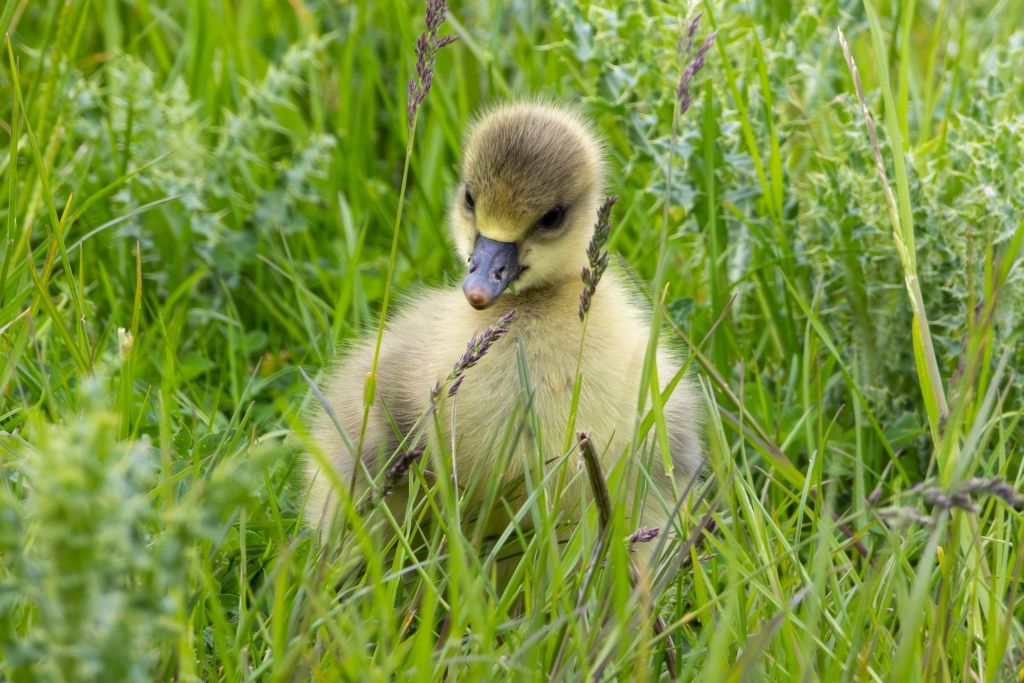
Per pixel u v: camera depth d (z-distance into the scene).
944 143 11.96
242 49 14.75
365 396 7.88
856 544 8.76
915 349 8.72
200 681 6.76
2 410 9.16
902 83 12.05
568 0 12.99
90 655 4.86
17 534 5.36
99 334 11.75
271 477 10.01
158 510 7.58
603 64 12.92
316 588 7.00
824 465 10.54
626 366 9.30
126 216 10.61
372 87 14.62
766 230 11.95
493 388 9.18
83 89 12.91
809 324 10.70
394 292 12.77
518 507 8.99
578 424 9.06
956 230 10.96
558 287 9.57
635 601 6.85
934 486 6.80
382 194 13.98
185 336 12.42
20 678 5.42
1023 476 8.87
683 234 12.57
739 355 11.42
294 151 13.57
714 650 6.32
